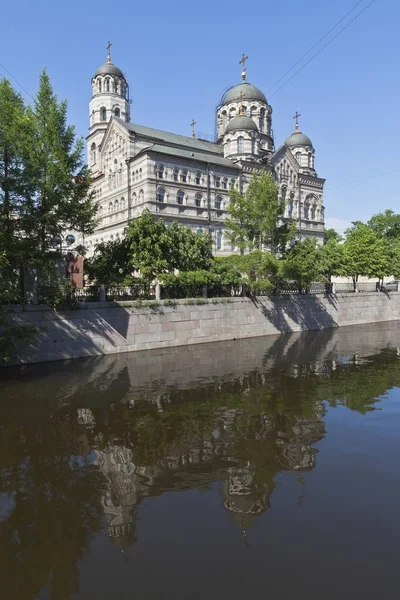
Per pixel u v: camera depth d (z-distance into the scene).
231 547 5.50
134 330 21.83
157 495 6.95
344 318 35.72
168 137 48.53
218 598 4.55
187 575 4.95
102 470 7.94
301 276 27.73
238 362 18.83
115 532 5.90
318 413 11.31
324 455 8.53
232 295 27.41
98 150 50.53
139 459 8.43
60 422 10.66
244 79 58.50
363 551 5.37
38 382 14.97
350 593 4.60
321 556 5.27
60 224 19.83
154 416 11.12
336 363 18.50
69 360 19.19
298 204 56.28
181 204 42.81
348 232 65.12
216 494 6.97
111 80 51.97
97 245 25.88
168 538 5.73
